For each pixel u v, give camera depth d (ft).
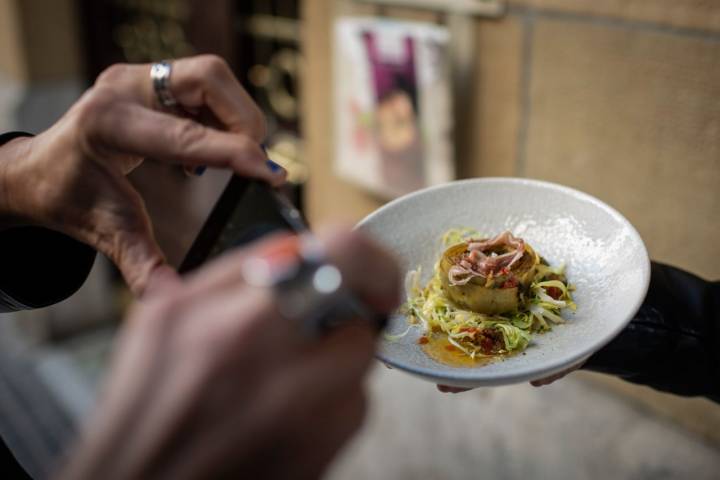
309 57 3.68
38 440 4.64
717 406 2.60
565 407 3.05
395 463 3.52
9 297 1.37
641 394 2.85
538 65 2.68
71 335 5.93
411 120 3.11
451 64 2.94
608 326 1.22
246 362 0.58
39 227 1.36
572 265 1.53
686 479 2.69
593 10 2.45
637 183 2.52
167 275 1.04
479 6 2.76
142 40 5.19
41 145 1.18
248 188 1.04
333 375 0.61
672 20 2.26
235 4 4.33
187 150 1.05
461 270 1.51
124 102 1.11
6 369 5.58
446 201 1.70
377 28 3.10
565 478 3.02
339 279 0.61
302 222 0.99
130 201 1.17
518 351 1.40
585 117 2.59
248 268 0.61
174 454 0.57
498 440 3.22
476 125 2.98
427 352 1.45
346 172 3.56
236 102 1.18
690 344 1.40
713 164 2.29
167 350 0.58
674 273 1.48
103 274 5.98
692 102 2.28
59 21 5.28
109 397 0.58
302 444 0.62
